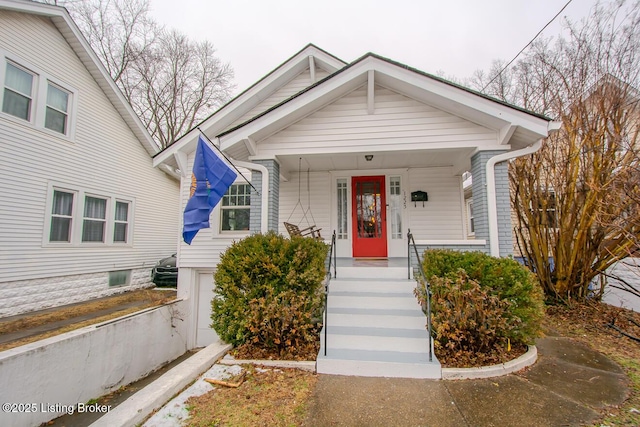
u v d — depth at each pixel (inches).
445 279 164.7
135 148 452.4
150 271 476.4
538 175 285.1
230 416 112.0
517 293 160.1
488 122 221.8
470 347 154.9
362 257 319.6
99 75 381.4
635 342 189.6
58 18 325.7
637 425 105.0
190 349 300.7
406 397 124.9
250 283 174.4
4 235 281.7
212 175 209.2
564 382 136.8
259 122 230.4
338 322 180.1
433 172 322.0
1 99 281.4
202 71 831.7
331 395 126.8
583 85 266.1
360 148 235.0
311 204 334.6
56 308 319.0
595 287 289.1
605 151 254.8
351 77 220.5
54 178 329.4
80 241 360.5
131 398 117.4
